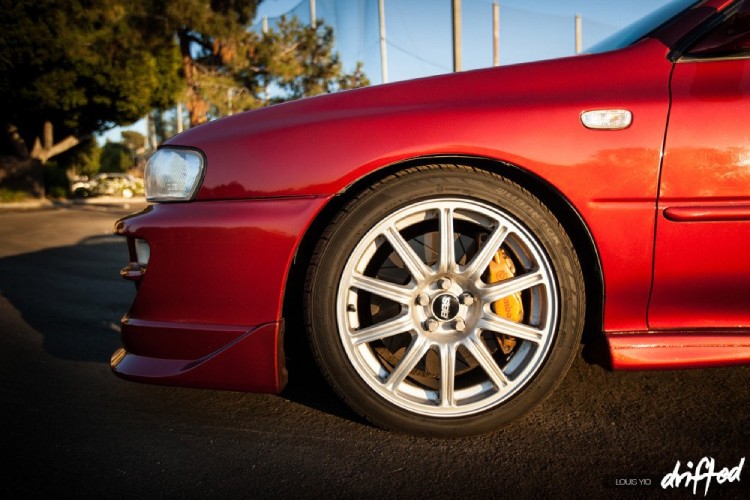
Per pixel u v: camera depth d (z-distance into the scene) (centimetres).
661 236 136
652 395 168
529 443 142
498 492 121
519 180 148
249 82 1800
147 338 148
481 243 157
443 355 141
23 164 2081
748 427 147
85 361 219
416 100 145
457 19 691
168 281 145
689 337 142
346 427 154
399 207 141
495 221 142
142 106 2111
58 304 326
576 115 137
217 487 125
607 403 164
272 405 169
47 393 184
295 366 198
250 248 141
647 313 142
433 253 161
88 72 1872
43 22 1725
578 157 135
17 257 533
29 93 1781
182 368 146
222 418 161
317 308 141
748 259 136
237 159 144
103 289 372
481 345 142
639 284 139
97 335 259
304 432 151
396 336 164
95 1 1673
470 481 125
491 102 141
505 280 142
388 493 121
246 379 144
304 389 181
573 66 147
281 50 1748
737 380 177
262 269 141
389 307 165
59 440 149
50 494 123
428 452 139
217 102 1673
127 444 146
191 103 1720
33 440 149
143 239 146
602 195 136
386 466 132
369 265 157
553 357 141
